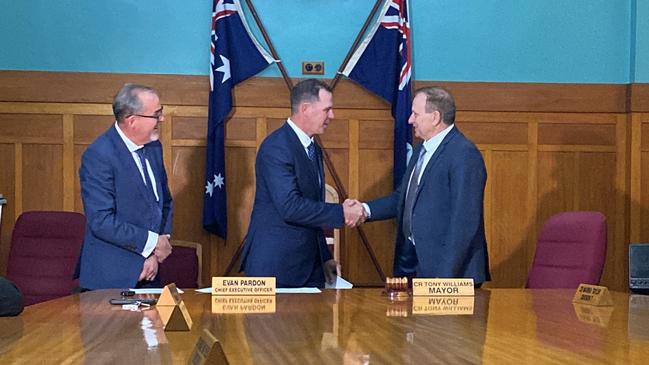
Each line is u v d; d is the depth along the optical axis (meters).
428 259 3.92
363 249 5.75
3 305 2.42
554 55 5.88
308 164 4.12
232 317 2.43
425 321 2.33
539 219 5.86
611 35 5.90
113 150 3.82
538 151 5.86
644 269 3.24
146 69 5.63
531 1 5.86
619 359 1.67
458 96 5.80
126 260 3.74
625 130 5.91
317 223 4.04
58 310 2.59
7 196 5.53
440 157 3.96
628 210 5.87
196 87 5.64
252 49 5.65
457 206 3.87
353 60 5.68
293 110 4.16
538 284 4.17
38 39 5.55
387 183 5.75
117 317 2.42
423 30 5.81
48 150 5.55
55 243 4.87
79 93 5.56
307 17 5.71
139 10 5.63
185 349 1.83
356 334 2.06
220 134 5.55
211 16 5.67
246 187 5.66
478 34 5.83
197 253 5.19
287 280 4.03
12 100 5.52
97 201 3.73
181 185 5.64
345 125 5.74
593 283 3.90
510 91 5.83
